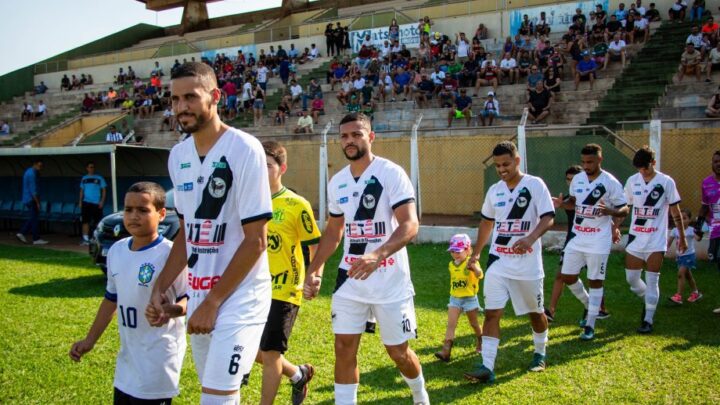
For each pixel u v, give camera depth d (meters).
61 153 13.98
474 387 4.71
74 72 35.72
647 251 6.40
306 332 6.25
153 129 24.64
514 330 6.37
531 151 13.52
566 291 8.34
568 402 4.37
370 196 3.86
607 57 18.08
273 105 23.20
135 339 3.26
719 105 13.87
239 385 2.71
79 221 15.26
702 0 19.30
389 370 5.11
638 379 4.82
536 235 4.84
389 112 19.39
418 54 22.98
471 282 5.50
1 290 8.46
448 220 14.66
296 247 4.26
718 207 7.41
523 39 21.53
